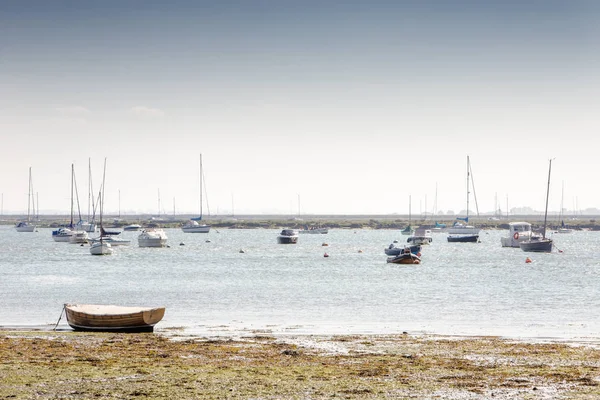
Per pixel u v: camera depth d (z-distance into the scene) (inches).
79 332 2087.8
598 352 1756.9
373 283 3961.6
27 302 2997.0
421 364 1599.4
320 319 2491.4
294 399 1279.5
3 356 1648.6
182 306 2886.3
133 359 1636.3
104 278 4252.0
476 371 1518.2
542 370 1528.1
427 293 3432.6
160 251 7396.7
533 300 3137.3
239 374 1473.9
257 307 2854.3
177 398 1280.8
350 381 1417.3
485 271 4906.5
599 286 3809.1
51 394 1295.5
